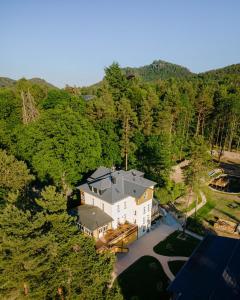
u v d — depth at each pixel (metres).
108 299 20.27
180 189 53.28
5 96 72.75
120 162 56.03
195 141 39.66
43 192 23.78
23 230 19.50
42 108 72.69
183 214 46.66
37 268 19.08
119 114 65.62
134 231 38.38
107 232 37.00
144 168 56.31
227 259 25.17
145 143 58.69
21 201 29.62
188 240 39.06
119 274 31.61
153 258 34.78
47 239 19.56
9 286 19.14
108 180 39.41
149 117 65.88
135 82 103.06
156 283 30.23
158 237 39.88
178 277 23.88
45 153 41.81
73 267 20.22
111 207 36.72
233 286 20.66
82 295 19.64
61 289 20.33
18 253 18.73
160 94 92.62
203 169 40.25
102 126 56.34
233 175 67.88
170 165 57.09
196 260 25.89
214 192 57.31
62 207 23.25
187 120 80.38
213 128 81.50
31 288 18.94
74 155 43.53
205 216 46.78
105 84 79.88
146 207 40.22
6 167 33.59
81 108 65.19
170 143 64.00
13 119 68.56
